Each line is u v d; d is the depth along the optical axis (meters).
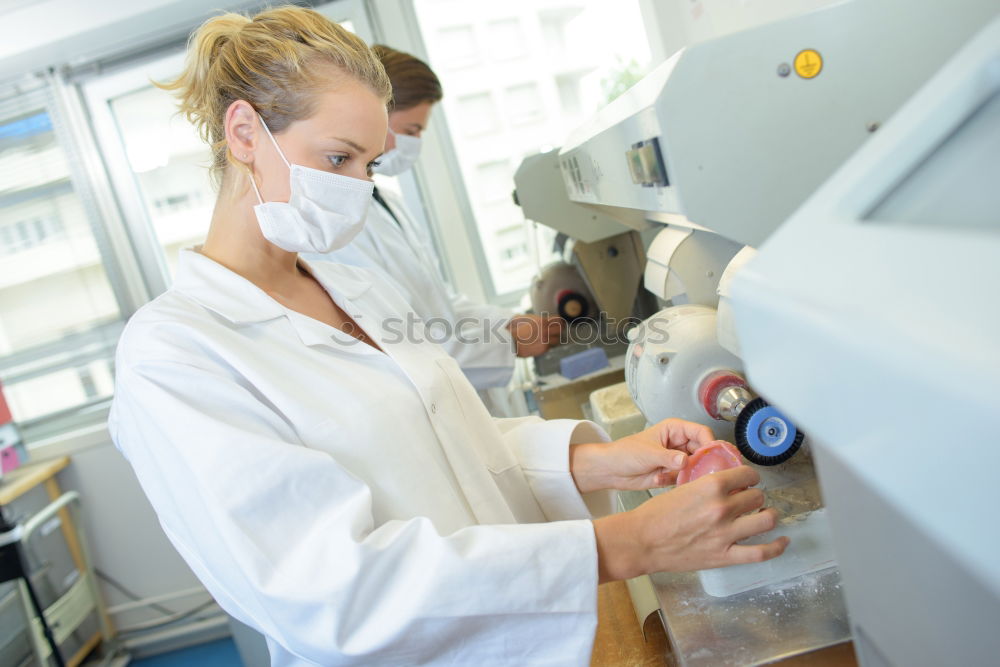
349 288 1.15
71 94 2.89
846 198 0.37
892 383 0.26
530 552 0.72
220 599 0.82
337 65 0.88
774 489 0.93
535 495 1.08
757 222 0.72
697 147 0.71
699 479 0.76
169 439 0.75
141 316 0.87
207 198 3.04
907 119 0.38
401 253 1.90
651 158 0.79
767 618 0.77
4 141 2.96
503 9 2.95
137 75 2.86
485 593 0.70
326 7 2.80
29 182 2.98
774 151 0.71
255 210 0.93
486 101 3.04
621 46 2.57
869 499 0.43
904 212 0.35
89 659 3.01
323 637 0.70
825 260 0.34
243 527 0.72
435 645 0.71
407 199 2.96
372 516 0.79
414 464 0.89
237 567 0.72
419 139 1.91
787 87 0.70
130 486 3.02
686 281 1.15
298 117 0.88
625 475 1.02
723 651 0.73
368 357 0.98
